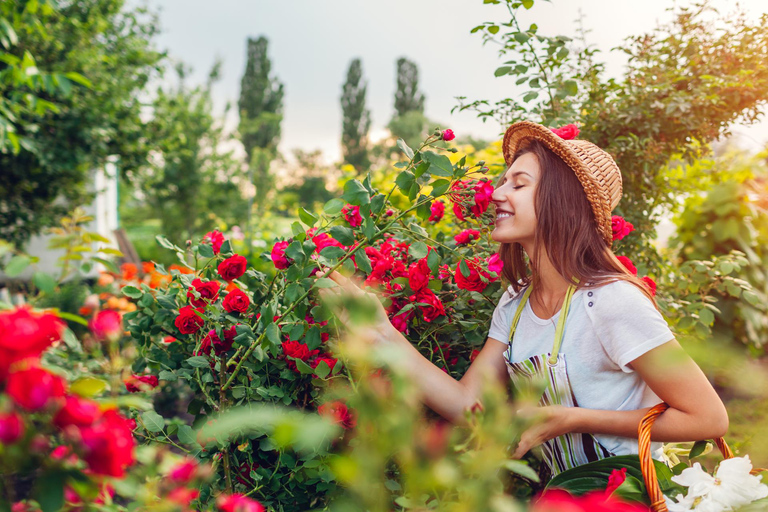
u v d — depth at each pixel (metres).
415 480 0.53
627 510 0.86
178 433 1.24
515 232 1.36
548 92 2.18
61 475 0.56
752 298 2.17
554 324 1.31
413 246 1.33
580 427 1.18
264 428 1.14
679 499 0.97
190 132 11.78
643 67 2.36
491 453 0.55
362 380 0.97
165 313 1.52
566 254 1.27
